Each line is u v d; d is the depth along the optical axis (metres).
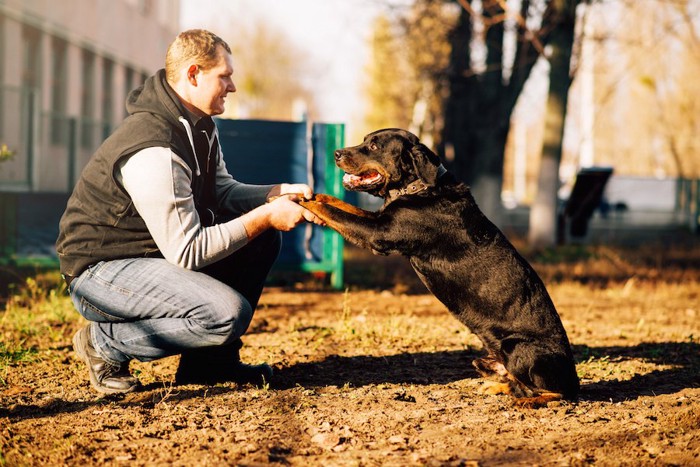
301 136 8.45
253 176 8.38
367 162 4.91
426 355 5.64
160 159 3.92
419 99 20.48
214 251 4.05
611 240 17.50
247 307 4.17
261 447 3.54
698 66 26.84
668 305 8.92
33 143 14.91
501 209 16.02
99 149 4.05
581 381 5.02
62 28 19.05
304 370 5.10
